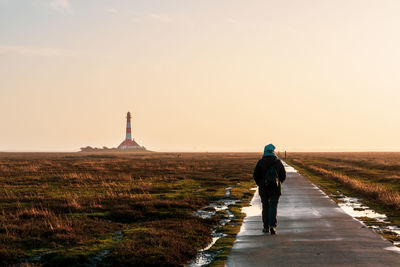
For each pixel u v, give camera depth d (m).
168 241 9.52
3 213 14.58
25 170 42.91
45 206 16.50
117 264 7.88
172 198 19.72
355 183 24.39
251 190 24.23
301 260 7.54
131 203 17.03
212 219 13.05
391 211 14.84
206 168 49.88
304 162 73.25
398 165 52.25
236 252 8.34
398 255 7.87
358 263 7.28
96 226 12.12
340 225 11.48
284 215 13.45
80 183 28.34
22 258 8.82
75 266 8.12
